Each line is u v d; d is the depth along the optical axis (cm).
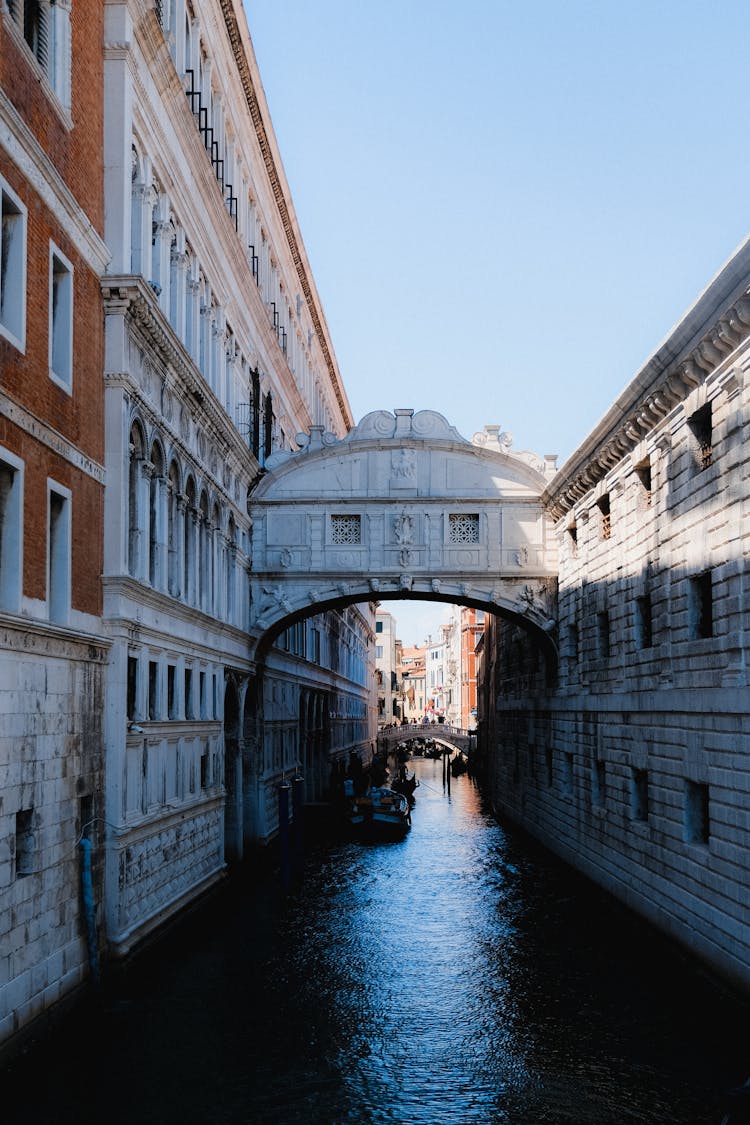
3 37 1367
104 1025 1614
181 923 2214
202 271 2595
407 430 3281
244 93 3122
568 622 3106
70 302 1627
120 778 1766
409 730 9556
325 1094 1380
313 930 2319
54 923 1502
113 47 1845
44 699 1473
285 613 3206
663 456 2173
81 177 1719
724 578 1798
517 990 1856
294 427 4497
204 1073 1439
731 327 1702
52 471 1541
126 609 1831
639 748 2338
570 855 3077
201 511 2533
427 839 3988
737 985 1727
